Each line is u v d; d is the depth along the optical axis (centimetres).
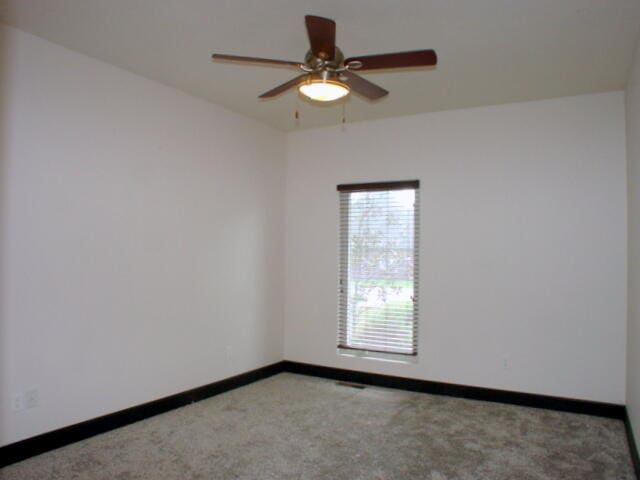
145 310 323
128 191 311
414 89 337
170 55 286
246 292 413
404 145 407
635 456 258
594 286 341
